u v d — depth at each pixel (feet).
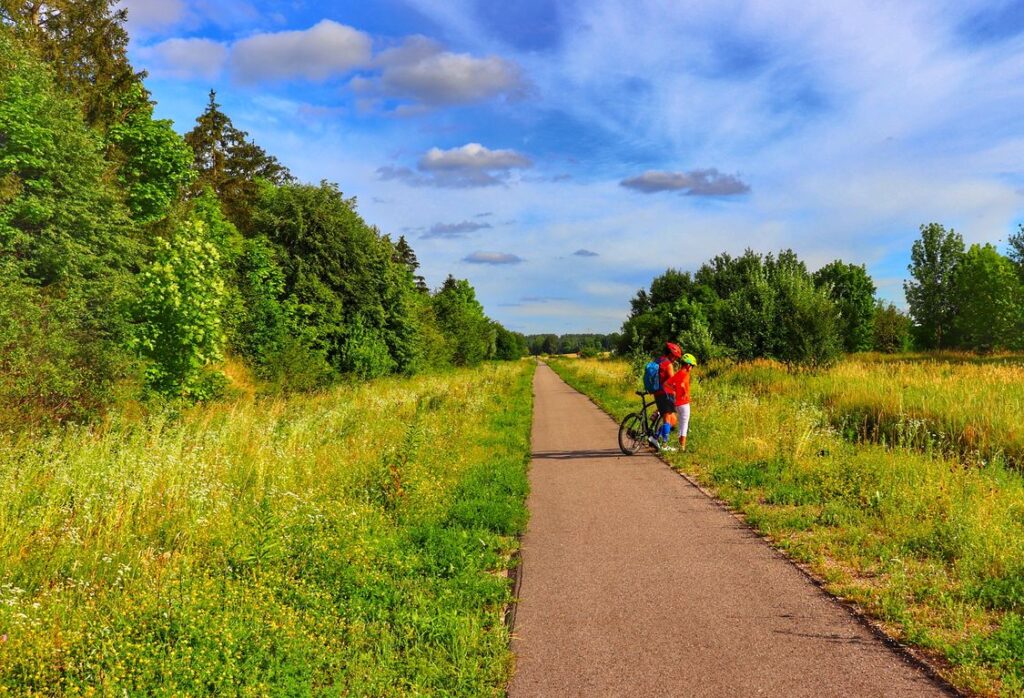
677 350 35.60
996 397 36.81
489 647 12.87
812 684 11.23
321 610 14.40
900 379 50.31
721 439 36.40
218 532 19.43
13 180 49.78
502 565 17.95
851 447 31.68
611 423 53.36
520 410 59.41
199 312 41.47
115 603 14.28
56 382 31.86
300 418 39.19
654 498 25.59
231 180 133.49
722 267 208.23
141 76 86.43
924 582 15.52
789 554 18.39
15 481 22.61
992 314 160.04
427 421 43.96
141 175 72.23
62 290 47.60
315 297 76.13
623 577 16.89
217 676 11.22
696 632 13.51
